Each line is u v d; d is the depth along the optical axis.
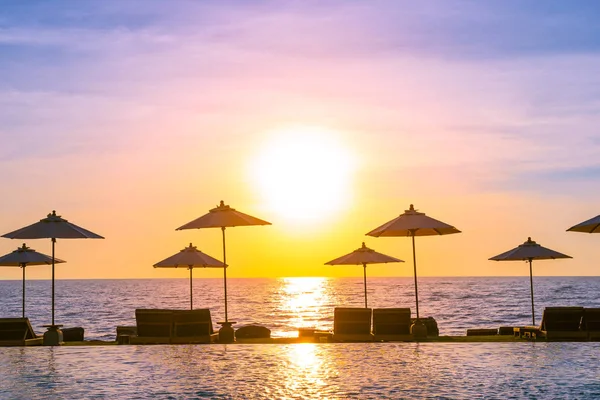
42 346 16.81
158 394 10.73
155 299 102.50
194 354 15.22
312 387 11.16
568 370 12.62
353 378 11.95
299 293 133.88
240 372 12.70
